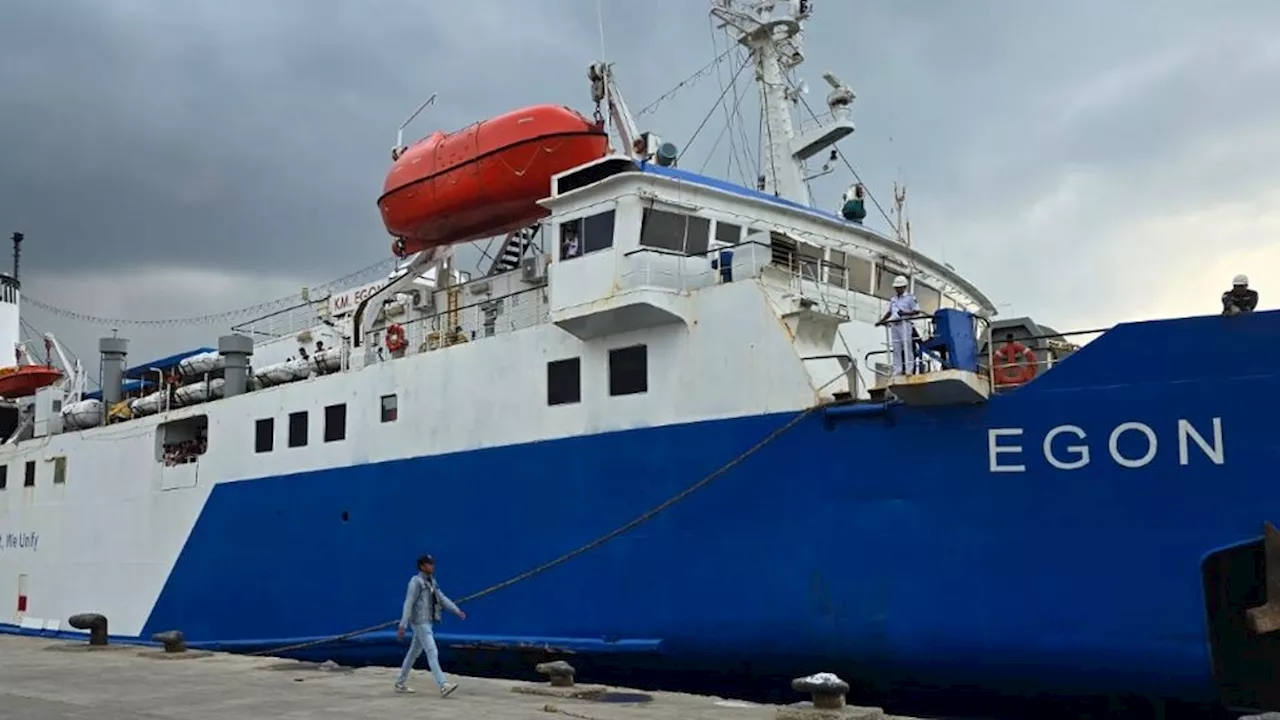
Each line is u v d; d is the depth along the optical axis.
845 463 12.95
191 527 21.53
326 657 18.34
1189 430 11.33
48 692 13.00
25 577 25.84
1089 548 11.63
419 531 17.11
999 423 12.15
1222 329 11.30
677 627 13.93
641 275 14.59
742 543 13.55
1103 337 11.86
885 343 15.48
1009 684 12.15
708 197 15.71
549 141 17.33
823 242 16.95
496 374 16.50
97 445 24.45
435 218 18.67
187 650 18.56
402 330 19.53
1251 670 11.48
